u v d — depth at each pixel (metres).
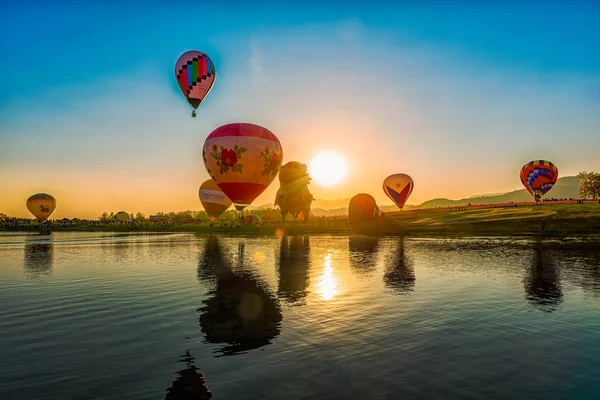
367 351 8.36
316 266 22.75
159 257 29.31
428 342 8.91
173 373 7.32
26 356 8.30
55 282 18.14
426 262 23.66
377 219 68.69
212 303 13.40
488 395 6.24
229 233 69.88
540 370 7.24
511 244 35.16
